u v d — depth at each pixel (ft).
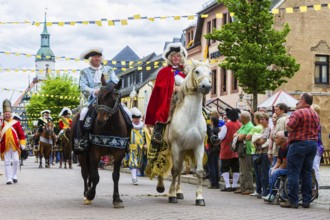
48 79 266.16
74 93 259.19
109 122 35.63
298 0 114.52
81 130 36.76
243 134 47.62
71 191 48.26
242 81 92.38
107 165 98.78
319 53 115.24
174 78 40.19
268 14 90.99
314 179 39.88
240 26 91.40
